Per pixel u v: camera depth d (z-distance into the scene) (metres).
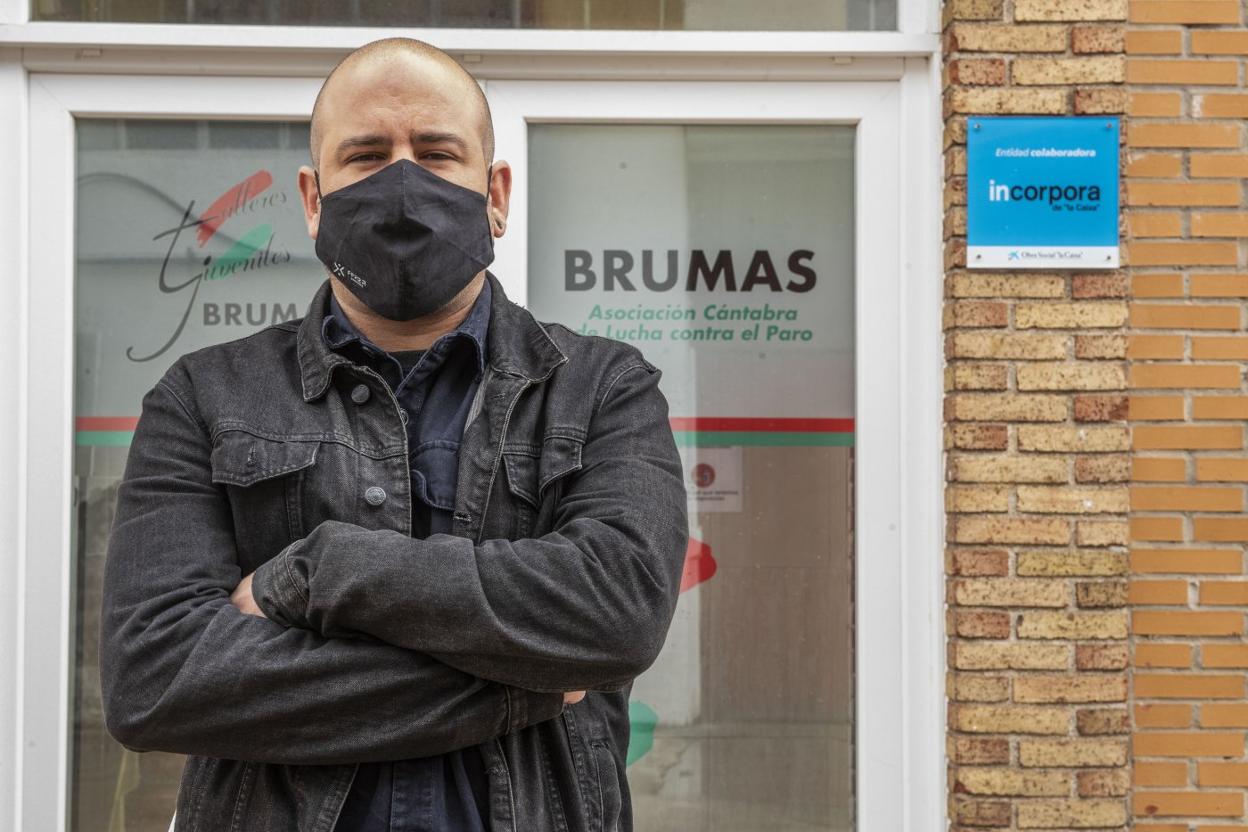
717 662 3.31
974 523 3.08
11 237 3.17
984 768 3.06
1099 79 3.13
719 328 3.34
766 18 3.29
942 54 3.22
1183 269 3.19
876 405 3.28
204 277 3.26
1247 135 3.20
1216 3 3.20
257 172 3.28
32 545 3.16
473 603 1.54
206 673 1.55
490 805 1.64
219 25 3.18
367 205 1.75
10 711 3.12
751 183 3.36
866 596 3.26
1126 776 3.06
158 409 1.76
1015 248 3.12
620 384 1.82
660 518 1.70
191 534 1.69
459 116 1.81
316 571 1.57
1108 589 3.07
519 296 3.28
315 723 1.55
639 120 3.31
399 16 3.22
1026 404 3.10
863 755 3.25
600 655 1.59
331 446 1.72
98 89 3.22
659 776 3.29
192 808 1.70
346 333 1.82
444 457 1.75
